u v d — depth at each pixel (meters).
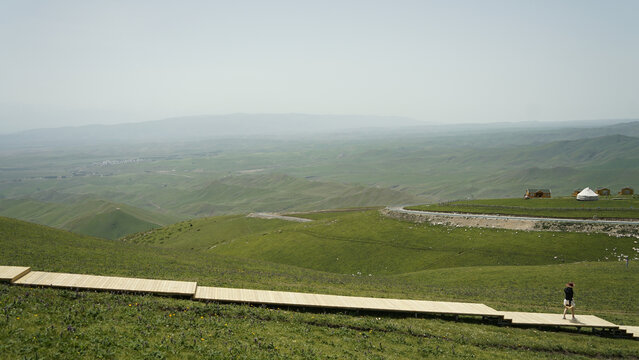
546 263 96.12
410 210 146.25
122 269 50.88
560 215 121.75
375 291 51.06
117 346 22.59
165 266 57.72
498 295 58.56
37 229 80.44
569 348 33.00
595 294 61.12
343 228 139.62
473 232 117.75
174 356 22.55
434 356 28.31
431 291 57.81
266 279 53.50
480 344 31.67
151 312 28.52
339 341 28.61
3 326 22.50
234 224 187.12
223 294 34.22
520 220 118.06
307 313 33.03
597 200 140.00
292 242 133.75
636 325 41.41
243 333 27.41
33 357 19.77
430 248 113.00
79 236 85.75
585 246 100.50
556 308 49.12
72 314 25.94
